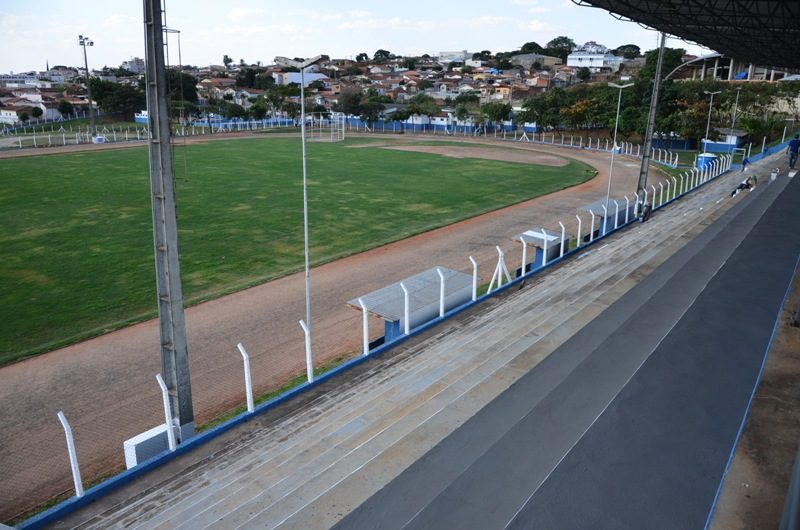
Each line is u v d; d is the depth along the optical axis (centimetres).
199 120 10206
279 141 7638
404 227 2891
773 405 957
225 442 961
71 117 11762
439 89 16175
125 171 4634
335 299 1903
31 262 2264
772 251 1938
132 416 1226
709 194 3378
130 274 2130
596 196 3819
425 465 805
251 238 2636
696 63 10044
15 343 1574
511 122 9744
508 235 2734
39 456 1094
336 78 19575
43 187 3862
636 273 1731
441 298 1445
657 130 6444
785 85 7969
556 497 726
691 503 719
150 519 755
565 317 1378
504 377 1070
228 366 1444
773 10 1895
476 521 686
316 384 1147
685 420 909
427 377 1101
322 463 831
